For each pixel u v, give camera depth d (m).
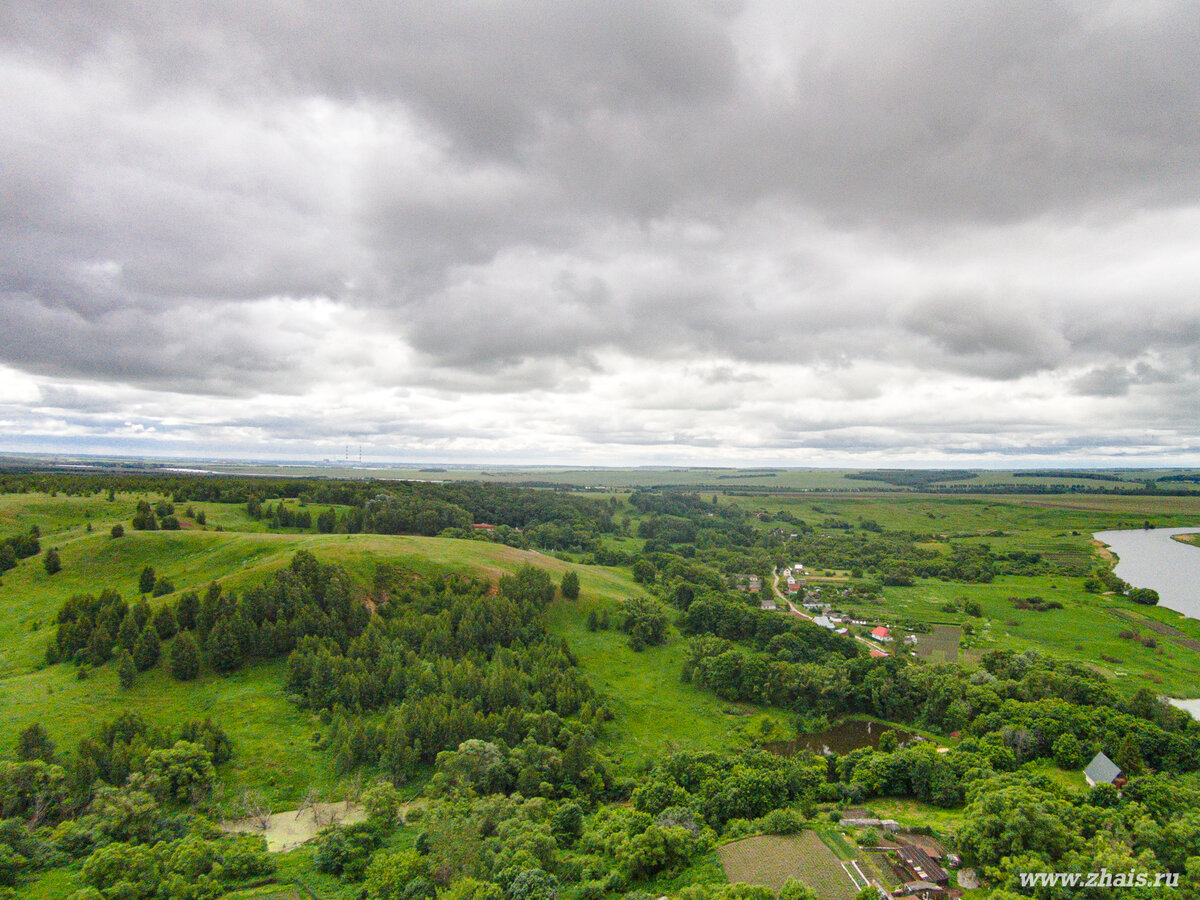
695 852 80.19
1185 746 100.75
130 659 112.44
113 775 87.94
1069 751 102.12
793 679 136.88
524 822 83.06
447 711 111.38
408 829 87.06
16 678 112.69
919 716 131.25
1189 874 63.81
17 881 69.44
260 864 77.06
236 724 107.75
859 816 88.50
